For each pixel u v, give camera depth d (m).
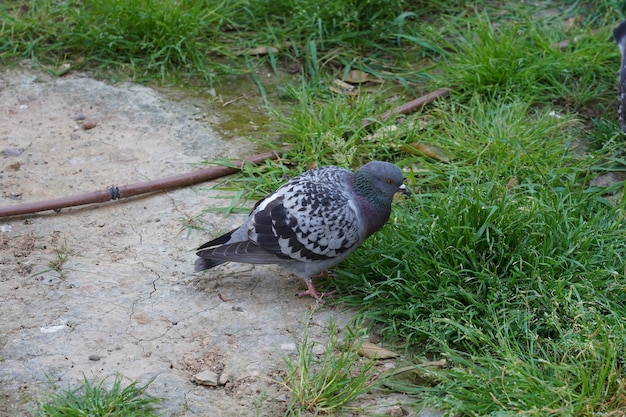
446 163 2.86
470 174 2.80
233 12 3.25
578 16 3.28
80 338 2.51
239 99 3.09
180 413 2.39
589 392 2.37
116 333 2.52
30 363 2.46
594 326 2.46
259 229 2.55
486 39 3.12
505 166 2.81
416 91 3.10
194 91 3.11
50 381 2.43
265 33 3.23
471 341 2.49
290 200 2.55
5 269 2.64
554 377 2.40
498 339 2.46
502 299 2.53
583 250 2.60
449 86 3.07
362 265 2.62
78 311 2.56
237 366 2.47
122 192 2.79
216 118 3.03
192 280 2.63
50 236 2.71
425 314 2.54
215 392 2.43
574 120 2.97
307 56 3.17
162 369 2.46
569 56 3.09
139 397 2.41
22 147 2.93
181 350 2.49
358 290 2.60
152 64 3.15
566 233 2.63
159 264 2.66
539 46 3.14
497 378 2.40
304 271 2.58
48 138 2.96
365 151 2.91
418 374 2.46
